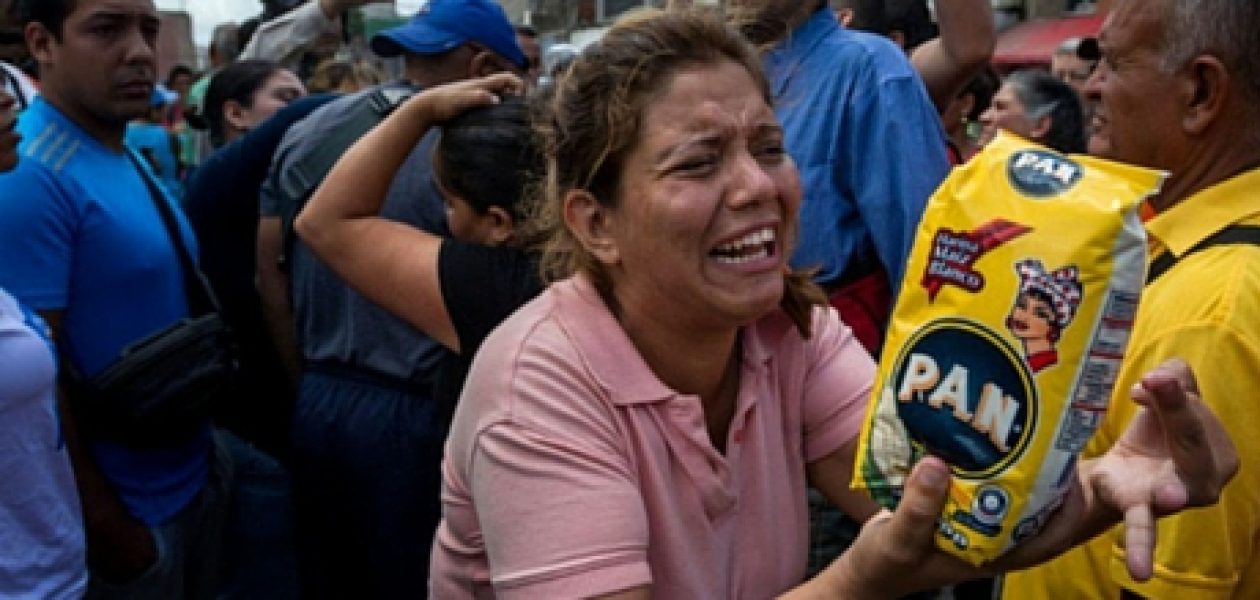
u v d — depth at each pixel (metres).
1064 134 3.71
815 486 1.34
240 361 3.24
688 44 1.10
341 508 2.54
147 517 2.48
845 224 2.63
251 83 4.32
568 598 1.05
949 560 0.94
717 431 1.23
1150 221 1.42
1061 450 0.87
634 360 1.14
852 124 2.58
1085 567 1.39
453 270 1.64
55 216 2.29
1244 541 1.28
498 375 1.15
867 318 2.64
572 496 1.07
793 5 2.61
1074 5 10.05
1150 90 1.41
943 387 0.90
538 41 4.78
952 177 0.93
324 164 2.71
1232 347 1.26
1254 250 1.30
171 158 6.37
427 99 1.85
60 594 1.92
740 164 1.08
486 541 1.13
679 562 1.14
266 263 3.02
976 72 3.30
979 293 0.88
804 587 1.03
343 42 5.81
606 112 1.11
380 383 2.45
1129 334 0.88
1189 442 0.89
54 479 1.90
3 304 1.84
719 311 1.10
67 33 2.39
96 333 2.40
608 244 1.16
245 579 3.34
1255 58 1.34
